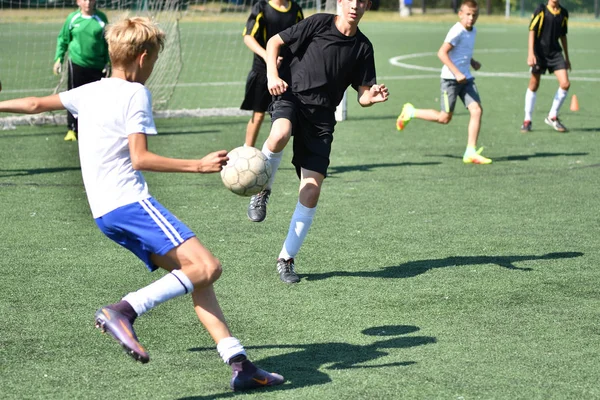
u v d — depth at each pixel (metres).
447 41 13.05
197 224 9.56
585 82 26.36
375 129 17.47
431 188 11.59
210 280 5.00
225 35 40.53
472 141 13.62
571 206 10.52
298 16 11.82
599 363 5.61
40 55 31.80
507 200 10.85
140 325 6.35
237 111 19.55
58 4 40.38
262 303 6.90
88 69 15.28
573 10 61.38
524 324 6.39
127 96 4.93
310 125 7.60
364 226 9.49
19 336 6.09
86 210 10.19
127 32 5.00
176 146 15.07
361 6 7.37
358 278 7.59
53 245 8.61
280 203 10.66
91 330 6.23
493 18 61.75
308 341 6.05
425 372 5.45
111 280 7.46
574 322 6.43
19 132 16.72
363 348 5.91
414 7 64.50
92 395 5.09
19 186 11.55
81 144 5.06
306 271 7.81
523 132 17.06
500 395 5.09
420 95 23.27
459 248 8.59
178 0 21.58
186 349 5.88
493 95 23.44
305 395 5.09
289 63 7.75
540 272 7.77
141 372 5.46
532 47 16.52
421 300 6.98
